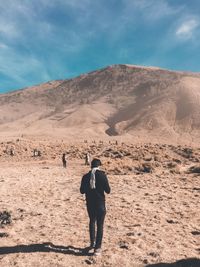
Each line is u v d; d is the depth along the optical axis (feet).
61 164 115.03
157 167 82.43
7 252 27.30
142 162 94.43
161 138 558.15
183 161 104.32
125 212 40.06
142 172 76.23
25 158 149.89
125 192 52.26
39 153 156.35
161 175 68.85
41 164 117.19
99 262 25.40
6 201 46.68
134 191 52.95
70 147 185.47
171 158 107.86
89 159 108.68
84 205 43.98
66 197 49.57
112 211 40.63
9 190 55.26
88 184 27.27
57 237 30.96
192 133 605.73
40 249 27.89
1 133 573.74
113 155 133.18
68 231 32.73
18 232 32.50
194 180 61.82
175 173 72.59
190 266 24.44
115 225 34.81
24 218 37.35
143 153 127.03
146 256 26.45
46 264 25.00
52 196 50.37
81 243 29.45
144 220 36.60
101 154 140.87
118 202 45.50
